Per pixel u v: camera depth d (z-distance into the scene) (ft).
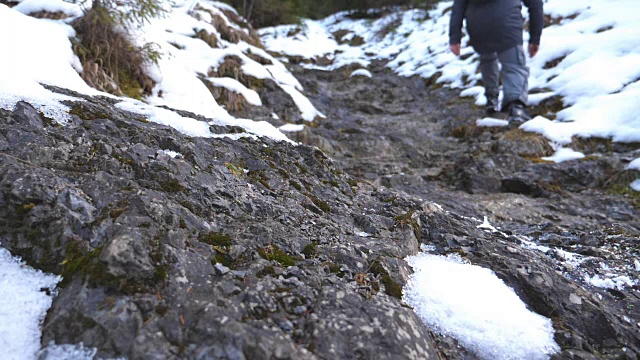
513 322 4.58
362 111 24.99
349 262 5.05
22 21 9.32
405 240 5.96
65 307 3.67
